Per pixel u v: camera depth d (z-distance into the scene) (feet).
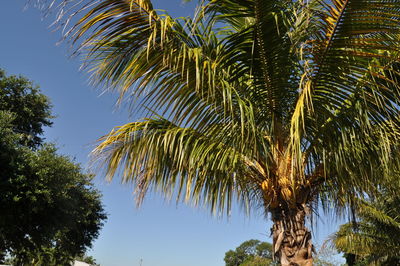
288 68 13.92
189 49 12.80
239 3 12.75
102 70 12.89
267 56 13.62
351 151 14.12
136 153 15.75
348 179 15.16
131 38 12.69
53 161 43.80
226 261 228.02
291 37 12.76
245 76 14.85
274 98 14.71
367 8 11.30
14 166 39.78
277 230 14.88
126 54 12.92
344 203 17.56
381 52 13.41
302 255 14.29
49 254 70.54
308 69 13.20
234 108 14.25
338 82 13.23
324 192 18.12
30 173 41.81
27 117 54.39
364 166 14.42
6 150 40.63
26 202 41.01
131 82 13.01
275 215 15.12
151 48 12.72
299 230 14.58
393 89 13.16
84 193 63.82
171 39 12.85
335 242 42.98
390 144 14.30
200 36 13.58
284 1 13.05
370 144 13.80
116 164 16.08
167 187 15.98
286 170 15.08
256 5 12.57
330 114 13.85
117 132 15.60
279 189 15.15
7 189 39.55
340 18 11.75
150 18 11.20
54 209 45.44
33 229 45.11
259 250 215.10
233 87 13.69
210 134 14.89
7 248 48.37
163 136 15.60
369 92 13.26
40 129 56.70
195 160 14.34
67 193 48.85
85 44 11.89
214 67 13.29
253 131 13.12
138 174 15.99
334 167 15.14
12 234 45.37
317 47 12.62
